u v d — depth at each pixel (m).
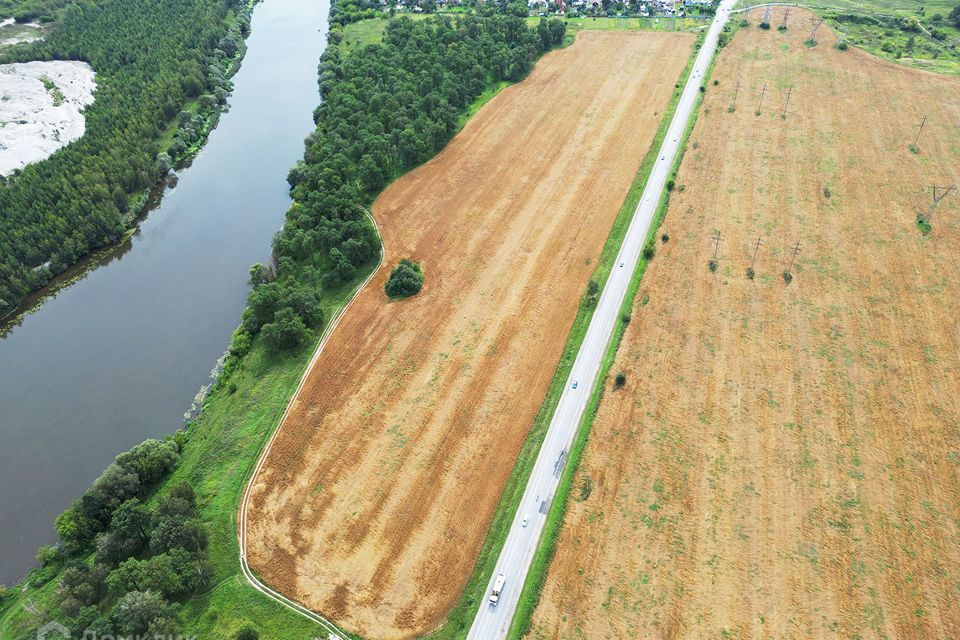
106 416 102.31
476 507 82.31
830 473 82.12
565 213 132.00
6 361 113.88
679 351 100.31
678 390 94.25
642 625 69.25
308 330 107.19
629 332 104.31
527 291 114.25
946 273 109.69
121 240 141.38
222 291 127.19
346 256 120.88
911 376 93.56
